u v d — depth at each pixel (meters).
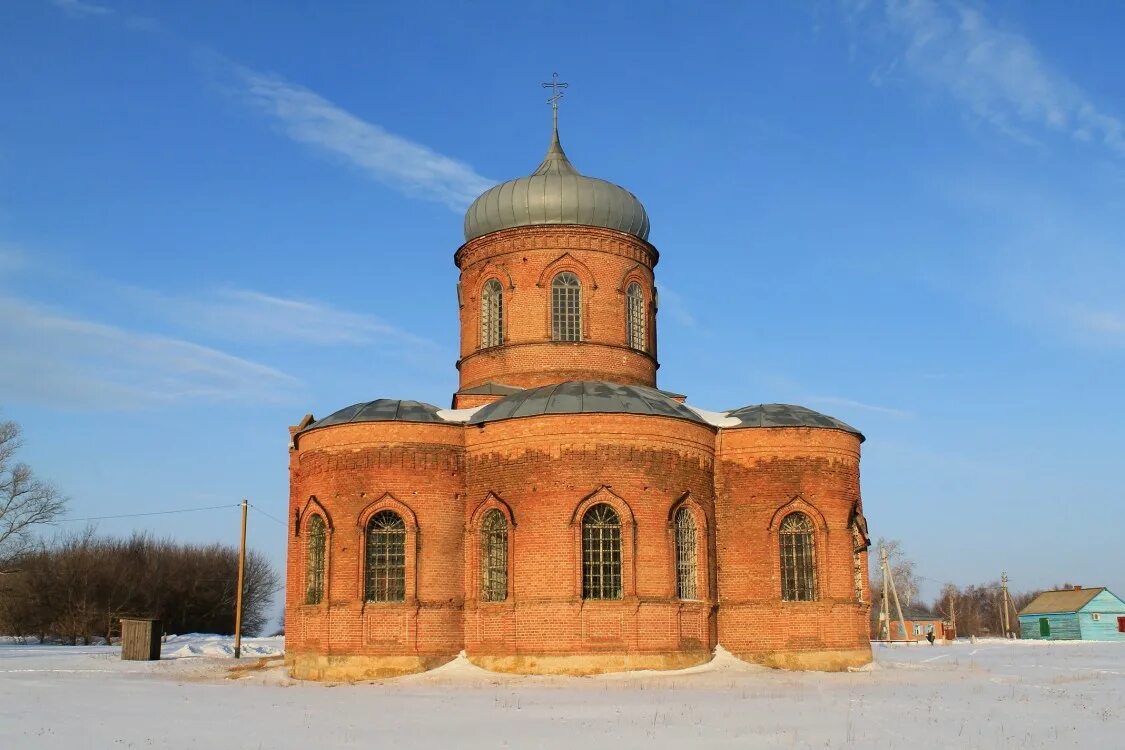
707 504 39.22
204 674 41.19
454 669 36.62
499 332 46.44
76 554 97.25
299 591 39.31
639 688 31.45
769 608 39.16
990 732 22.06
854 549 41.00
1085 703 27.50
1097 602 96.81
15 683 35.72
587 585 36.56
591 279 45.81
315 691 32.25
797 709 25.86
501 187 47.47
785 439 40.44
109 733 22.56
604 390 38.91
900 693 30.02
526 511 37.25
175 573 103.06
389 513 38.41
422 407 40.00
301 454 40.31
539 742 20.78
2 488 75.75
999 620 145.38
